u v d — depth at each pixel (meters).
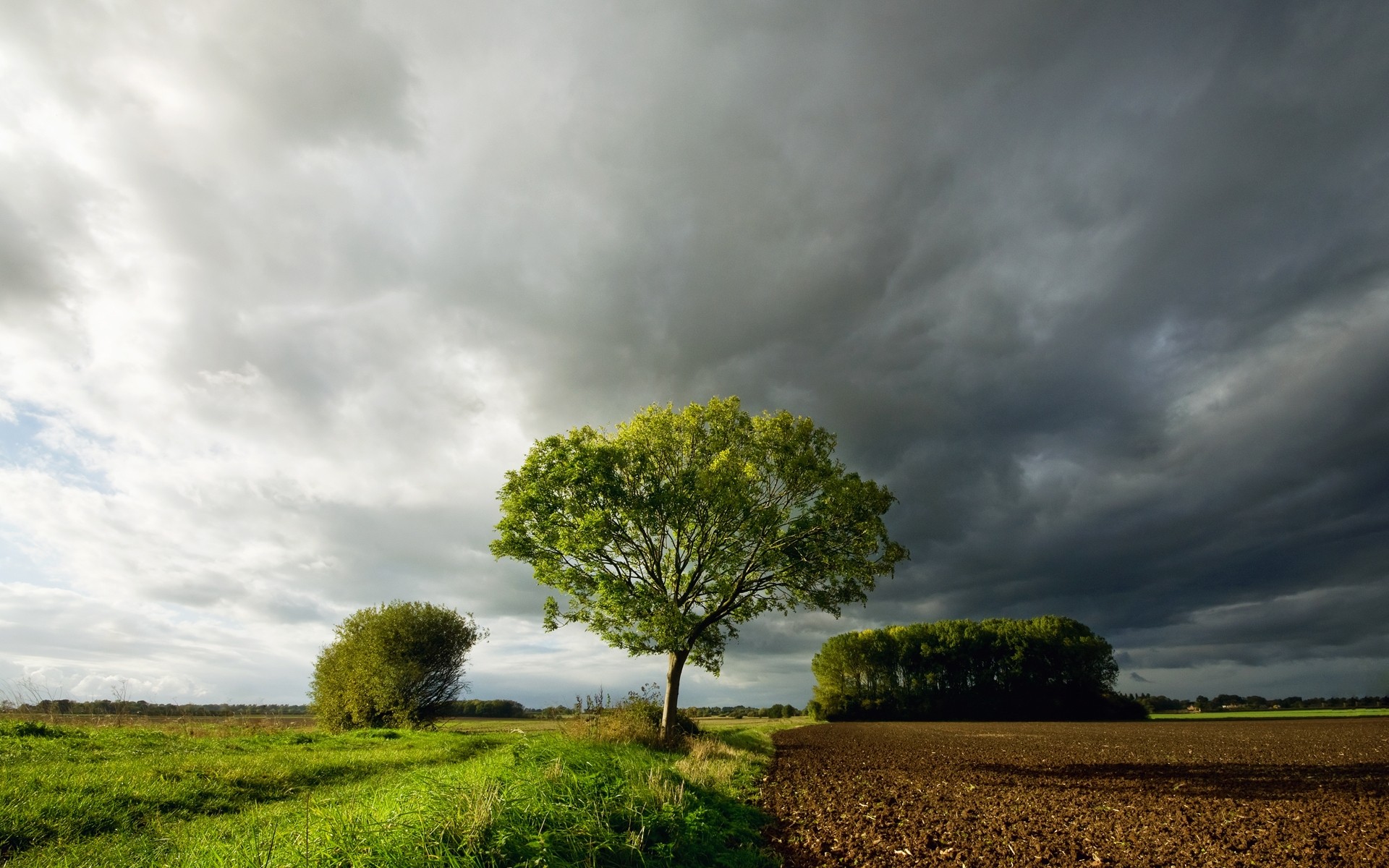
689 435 28.11
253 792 11.58
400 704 33.31
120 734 16.80
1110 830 11.62
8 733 15.31
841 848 10.25
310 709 36.03
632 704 25.12
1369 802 14.36
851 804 14.41
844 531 26.38
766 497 27.36
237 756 15.14
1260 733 43.09
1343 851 10.03
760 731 45.88
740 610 27.38
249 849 6.19
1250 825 12.09
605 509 25.86
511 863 6.32
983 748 32.84
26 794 9.12
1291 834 11.24
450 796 7.28
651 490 26.38
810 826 11.97
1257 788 16.89
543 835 6.96
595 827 7.84
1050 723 67.25
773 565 25.91
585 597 26.08
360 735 24.45
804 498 27.47
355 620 36.09
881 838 10.97
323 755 16.69
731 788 14.97
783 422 28.12
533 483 25.83
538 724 41.38
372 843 5.97
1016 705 76.44
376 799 8.05
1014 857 9.74
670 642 23.58
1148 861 9.50
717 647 27.19
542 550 25.86
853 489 25.48
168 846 7.40
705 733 28.69
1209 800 15.01
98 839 8.00
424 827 6.37
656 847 8.03
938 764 24.44
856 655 82.56
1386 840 10.70
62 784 9.88
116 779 10.52
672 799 10.23
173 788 10.70
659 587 26.56
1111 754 28.75
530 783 8.52
